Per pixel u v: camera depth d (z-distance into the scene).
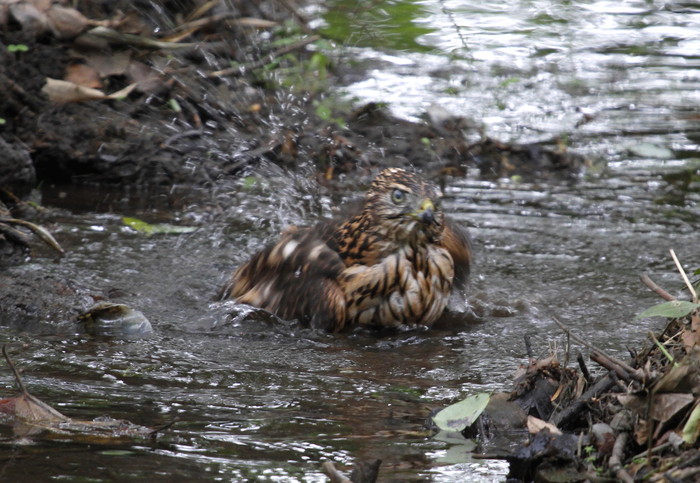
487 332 10.01
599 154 16.22
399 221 9.99
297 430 7.10
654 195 14.66
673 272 11.84
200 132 15.09
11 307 9.86
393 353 9.34
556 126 17.12
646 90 18.81
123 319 9.67
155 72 15.55
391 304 10.16
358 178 14.84
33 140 14.02
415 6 22.27
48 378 8.08
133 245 12.16
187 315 10.23
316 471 6.33
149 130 14.85
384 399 7.89
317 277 10.20
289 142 15.26
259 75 16.75
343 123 15.98
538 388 7.29
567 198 14.54
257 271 10.68
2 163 12.84
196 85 15.92
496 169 15.65
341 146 15.41
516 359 9.12
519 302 10.79
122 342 9.23
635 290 11.22
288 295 10.28
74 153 14.16
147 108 15.27
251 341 9.56
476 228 13.30
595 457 6.16
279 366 8.78
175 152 14.70
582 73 19.47
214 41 16.94
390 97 17.59
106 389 7.89
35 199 13.52
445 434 7.04
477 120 17.06
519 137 16.53
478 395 7.16
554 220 13.69
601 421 6.55
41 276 10.56
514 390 7.38
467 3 22.89
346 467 6.40
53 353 8.75
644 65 19.89
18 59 14.17
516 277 11.63
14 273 10.84
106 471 6.20
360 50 19.56
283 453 6.63
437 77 18.73
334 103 16.84
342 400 7.85
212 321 10.06
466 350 9.45
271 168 14.85
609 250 12.57
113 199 13.71
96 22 15.23
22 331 9.35
